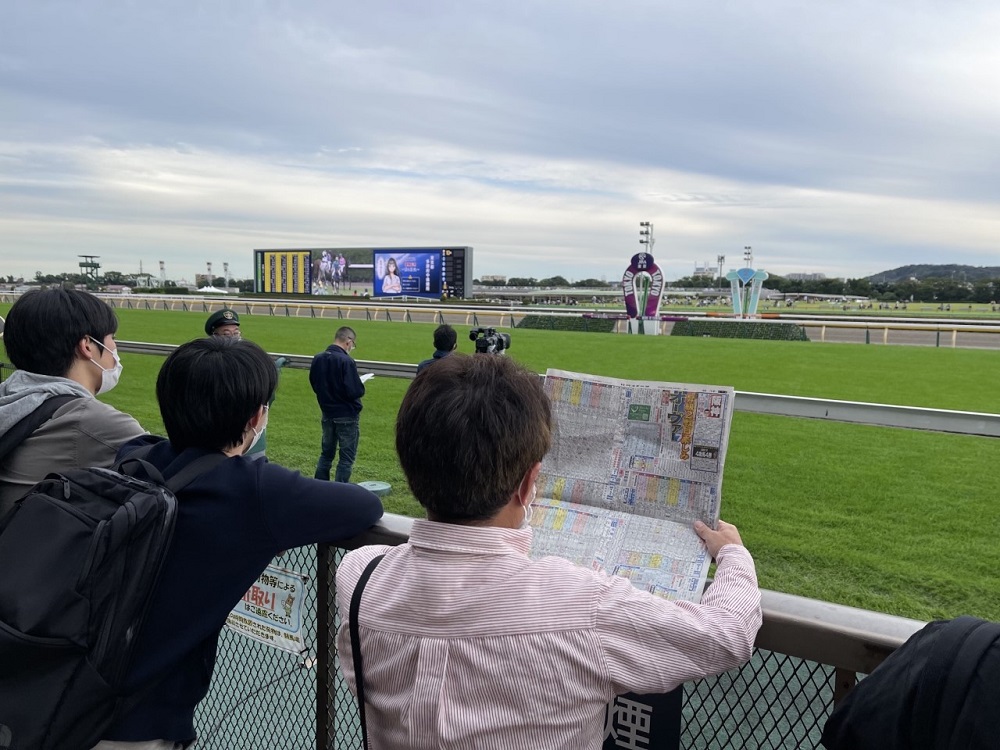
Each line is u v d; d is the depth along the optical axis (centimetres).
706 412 128
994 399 1179
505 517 110
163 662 126
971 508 601
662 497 128
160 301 4741
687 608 106
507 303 5794
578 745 99
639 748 126
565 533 128
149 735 130
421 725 100
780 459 773
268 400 148
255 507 132
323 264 5591
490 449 102
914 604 425
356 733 185
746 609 106
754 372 1536
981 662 77
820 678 143
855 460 770
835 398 1188
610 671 98
